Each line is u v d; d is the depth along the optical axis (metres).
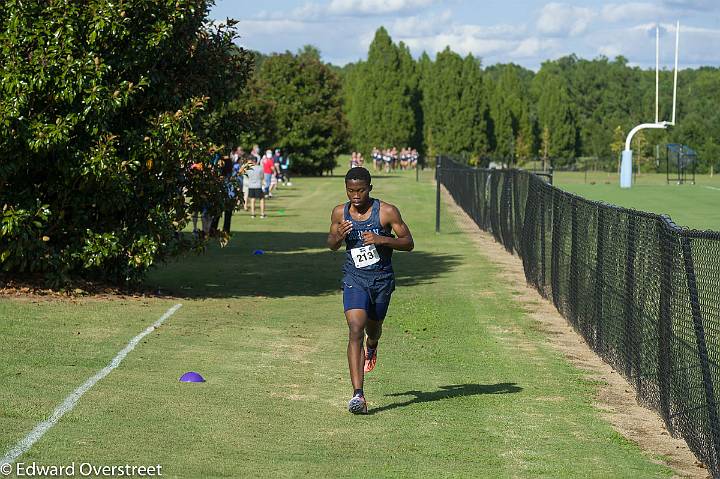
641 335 11.08
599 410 10.62
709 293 8.41
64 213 16.55
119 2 15.84
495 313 17.23
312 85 85.50
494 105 120.06
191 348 12.93
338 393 10.77
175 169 17.02
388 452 8.55
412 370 12.30
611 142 126.00
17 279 17.09
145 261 16.98
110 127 16.72
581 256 14.99
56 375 10.82
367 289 9.73
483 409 10.38
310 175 87.69
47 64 15.23
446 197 53.97
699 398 8.72
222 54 18.06
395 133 117.31
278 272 22.19
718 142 100.44
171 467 7.71
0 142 15.23
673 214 41.28
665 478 8.17
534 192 20.86
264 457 8.17
